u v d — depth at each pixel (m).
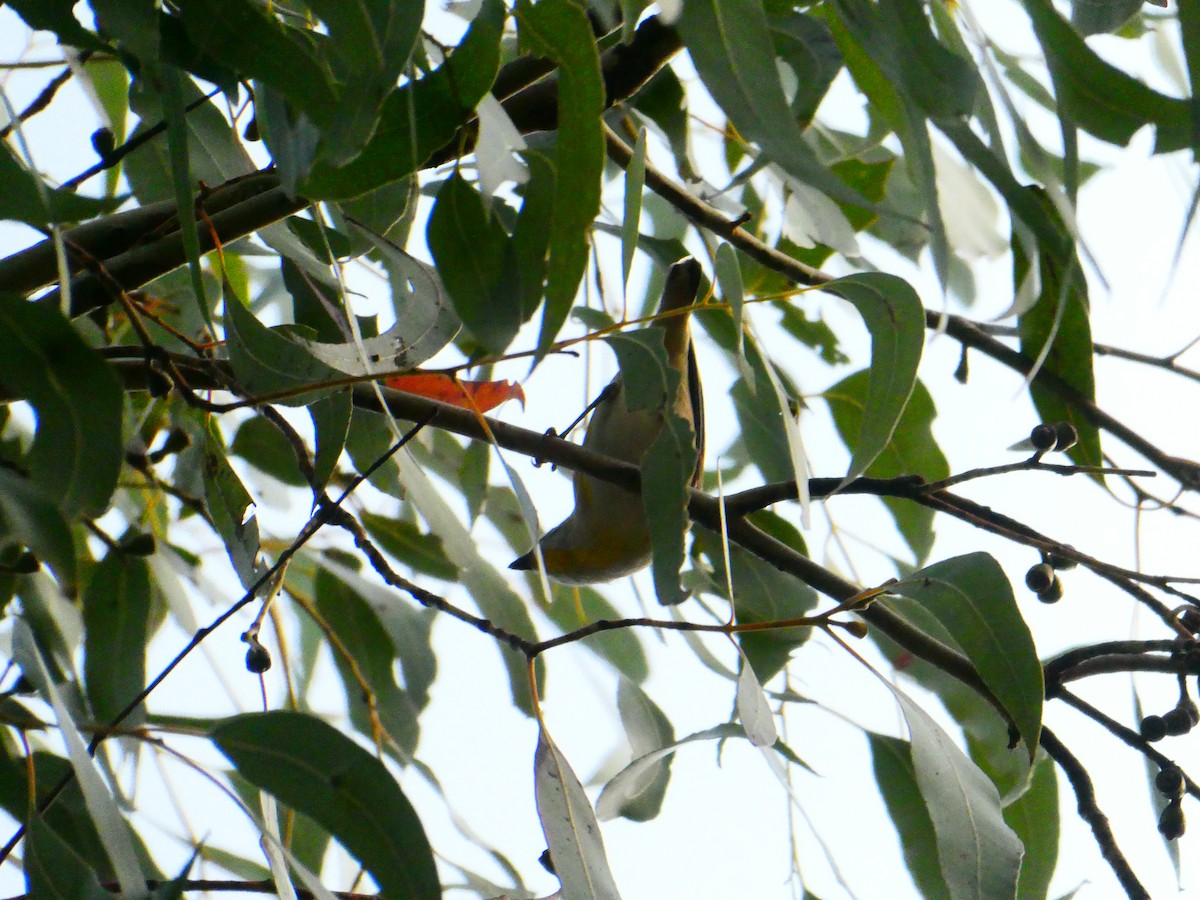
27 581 3.95
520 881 4.37
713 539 5.02
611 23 3.76
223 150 4.22
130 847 2.93
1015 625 3.40
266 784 2.98
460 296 2.70
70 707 4.05
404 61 2.32
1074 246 3.12
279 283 5.86
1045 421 4.82
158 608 4.74
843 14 2.90
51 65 4.25
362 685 4.69
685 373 4.94
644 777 4.14
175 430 4.69
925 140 2.96
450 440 5.76
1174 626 3.97
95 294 3.86
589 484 5.20
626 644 5.51
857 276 3.31
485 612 4.98
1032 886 4.50
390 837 2.93
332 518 3.70
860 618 4.52
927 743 3.51
